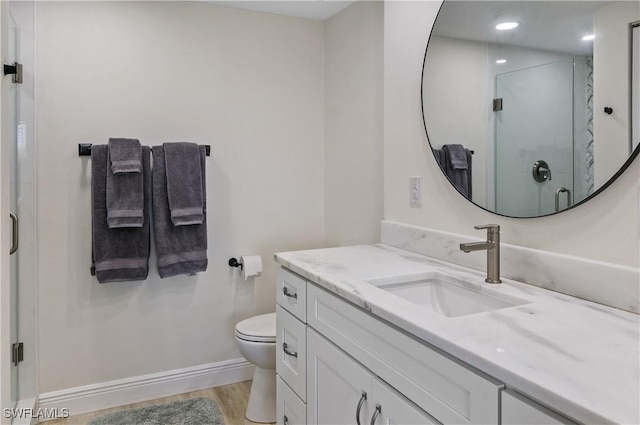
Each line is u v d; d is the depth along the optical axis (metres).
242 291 2.79
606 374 0.79
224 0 2.57
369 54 2.45
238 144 2.73
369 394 1.24
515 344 0.92
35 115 2.24
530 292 1.33
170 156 2.42
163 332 2.59
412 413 1.07
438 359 0.99
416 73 1.93
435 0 1.81
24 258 2.21
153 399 2.56
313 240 2.98
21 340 2.22
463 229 1.71
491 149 1.57
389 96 2.12
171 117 2.55
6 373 1.34
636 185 1.16
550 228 1.39
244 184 2.76
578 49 1.28
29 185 2.22
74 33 2.32
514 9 1.49
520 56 1.46
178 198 2.41
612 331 1.00
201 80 2.62
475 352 0.88
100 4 2.37
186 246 2.47
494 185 1.57
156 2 2.50
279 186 2.86
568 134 1.32
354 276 1.50
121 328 2.49
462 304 1.49
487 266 1.45
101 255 2.29
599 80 1.23
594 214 1.27
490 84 1.58
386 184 2.16
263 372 2.33
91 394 2.42
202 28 2.61
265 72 2.79
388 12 2.10
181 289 2.62
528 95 1.44
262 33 2.77
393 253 1.93
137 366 2.53
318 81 2.94
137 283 2.51
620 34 1.18
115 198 2.28
